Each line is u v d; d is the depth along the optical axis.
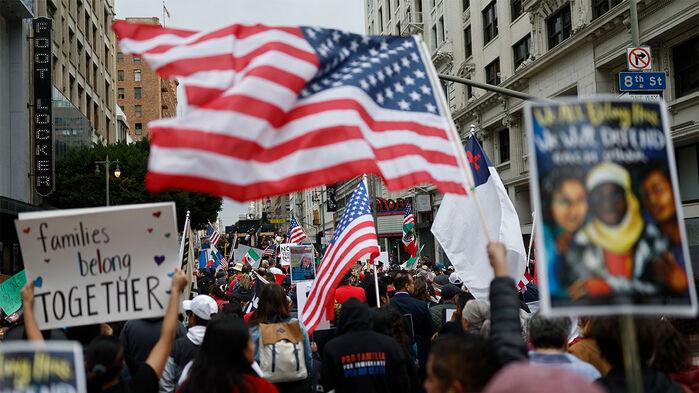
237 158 3.59
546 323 3.82
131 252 3.82
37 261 3.76
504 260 3.26
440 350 2.65
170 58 3.88
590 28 23.08
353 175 3.81
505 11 31.89
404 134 4.08
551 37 27.55
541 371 1.73
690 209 19.66
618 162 2.77
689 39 19.50
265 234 64.94
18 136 32.41
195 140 3.54
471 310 5.88
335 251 8.12
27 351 2.36
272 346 5.77
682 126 19.50
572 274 2.64
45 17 34.12
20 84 32.69
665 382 3.28
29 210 30.17
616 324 3.28
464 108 36.12
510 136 31.45
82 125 43.81
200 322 6.15
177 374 5.70
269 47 3.91
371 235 7.98
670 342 3.61
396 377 5.03
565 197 2.70
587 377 3.64
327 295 7.99
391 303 7.74
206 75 3.85
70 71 41.97
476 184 7.17
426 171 4.01
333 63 4.10
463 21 38.19
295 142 3.78
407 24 46.94
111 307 3.79
